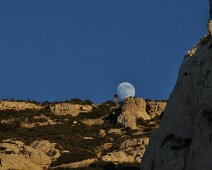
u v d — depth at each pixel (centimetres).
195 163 8594
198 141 8712
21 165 16100
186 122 9369
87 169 16012
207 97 8581
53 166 17950
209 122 8638
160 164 9250
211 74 8750
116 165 16100
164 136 9594
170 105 9844
